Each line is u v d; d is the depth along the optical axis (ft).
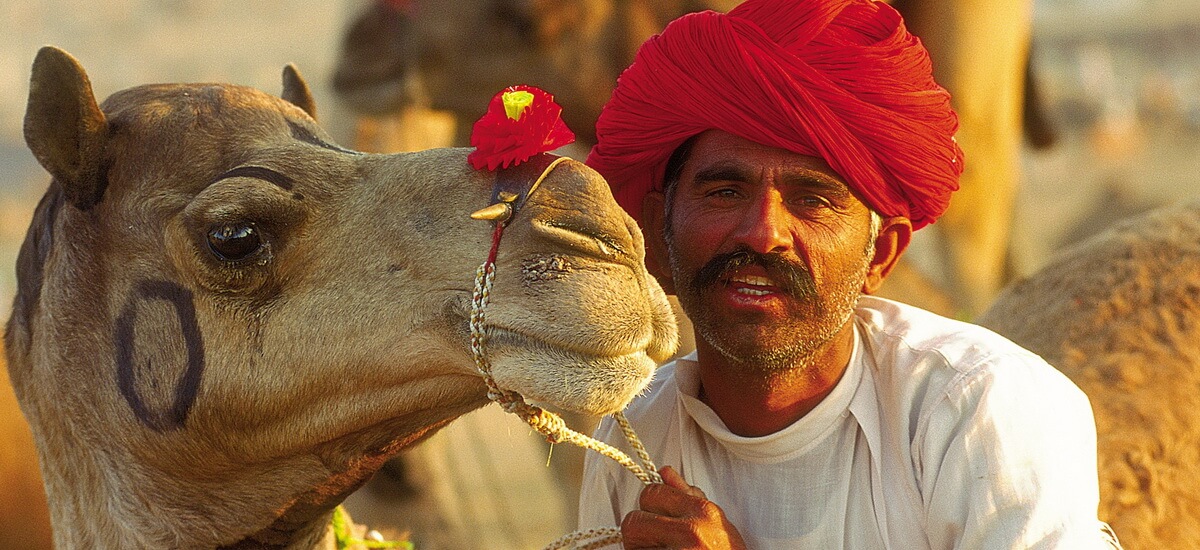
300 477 13.32
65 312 13.46
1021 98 37.24
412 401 12.41
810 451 13.82
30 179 102.78
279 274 12.55
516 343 11.25
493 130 11.78
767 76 12.93
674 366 15.35
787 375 13.57
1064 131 128.57
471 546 25.22
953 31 32.04
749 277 13.14
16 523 23.21
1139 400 17.31
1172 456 17.04
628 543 13.12
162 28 112.27
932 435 13.15
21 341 14.15
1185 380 17.60
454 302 11.80
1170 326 18.08
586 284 11.12
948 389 13.20
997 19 32.32
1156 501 16.58
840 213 13.32
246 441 12.97
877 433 13.61
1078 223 70.54
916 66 13.46
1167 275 18.57
